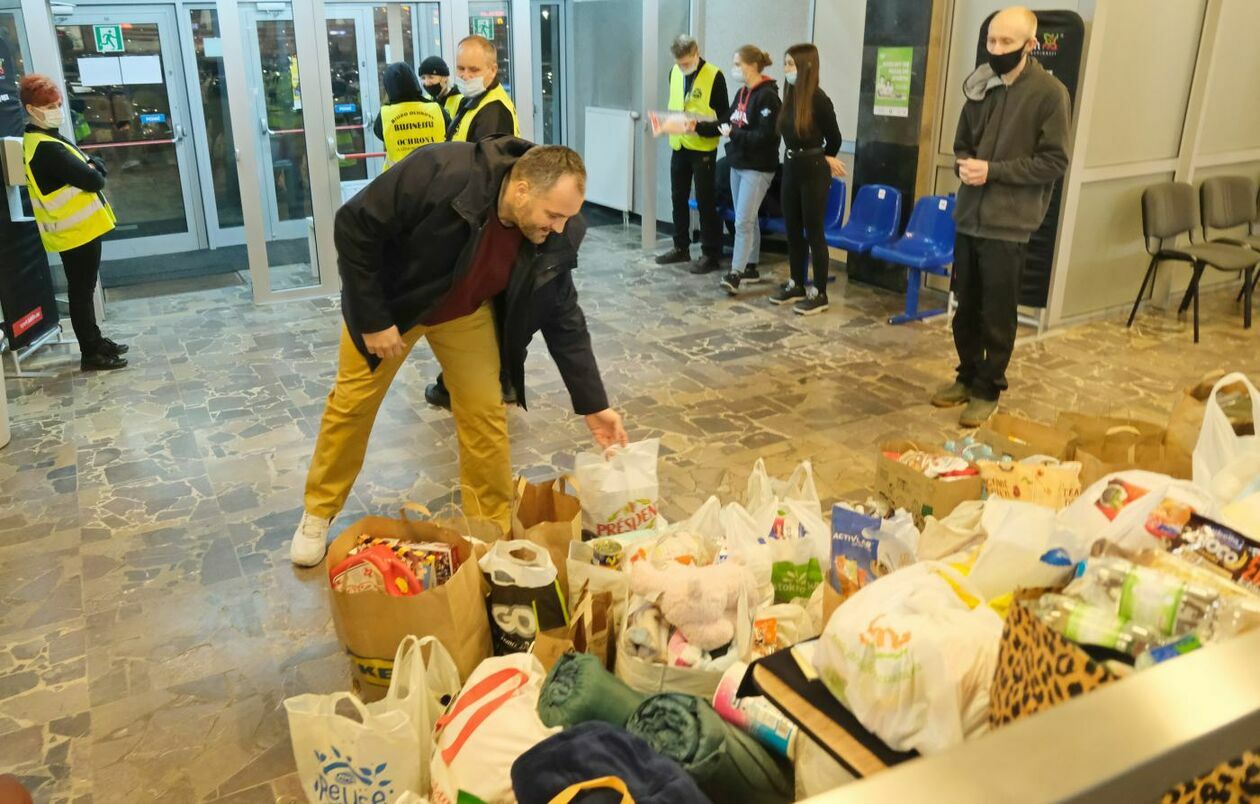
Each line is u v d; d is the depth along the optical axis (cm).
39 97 441
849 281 659
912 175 597
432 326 284
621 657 200
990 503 181
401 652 193
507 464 304
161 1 689
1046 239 528
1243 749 56
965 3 553
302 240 683
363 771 183
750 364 496
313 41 573
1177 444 238
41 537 329
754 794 167
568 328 286
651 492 275
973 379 439
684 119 648
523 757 150
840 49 642
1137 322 567
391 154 516
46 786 220
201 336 543
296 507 350
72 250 462
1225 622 129
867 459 386
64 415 433
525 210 247
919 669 138
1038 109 382
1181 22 527
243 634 276
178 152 723
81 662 264
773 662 158
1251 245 551
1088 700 57
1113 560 143
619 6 773
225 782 221
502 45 711
